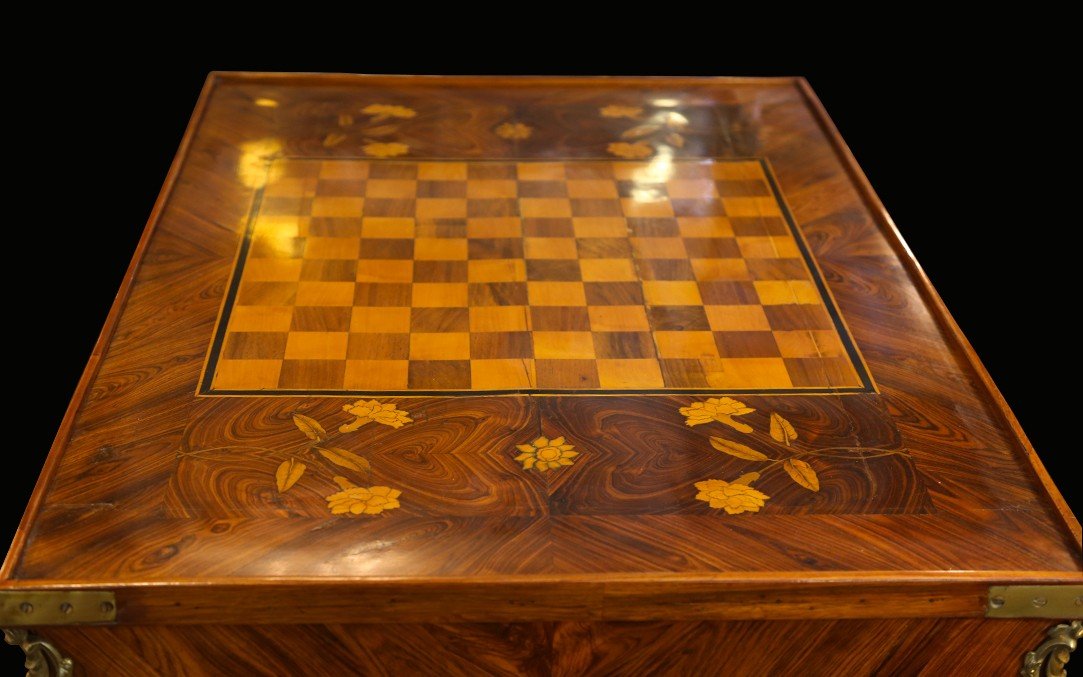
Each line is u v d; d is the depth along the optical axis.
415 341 1.06
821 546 0.88
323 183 1.26
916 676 0.91
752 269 1.16
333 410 0.98
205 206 1.21
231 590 0.84
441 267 1.15
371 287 1.12
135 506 0.89
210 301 1.09
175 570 0.85
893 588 0.86
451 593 0.85
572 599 0.86
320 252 1.16
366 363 1.03
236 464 0.93
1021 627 0.89
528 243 1.18
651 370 1.04
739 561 0.87
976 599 0.87
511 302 1.11
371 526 0.88
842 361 1.06
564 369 1.04
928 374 1.05
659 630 0.88
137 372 1.01
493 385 1.02
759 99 1.44
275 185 1.25
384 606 0.85
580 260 1.16
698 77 1.46
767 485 0.93
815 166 1.33
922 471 0.95
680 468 0.94
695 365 1.05
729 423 0.99
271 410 0.98
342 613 0.86
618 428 0.98
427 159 1.31
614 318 1.09
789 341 1.08
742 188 1.28
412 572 0.85
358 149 1.32
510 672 0.90
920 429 0.99
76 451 0.94
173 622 0.85
